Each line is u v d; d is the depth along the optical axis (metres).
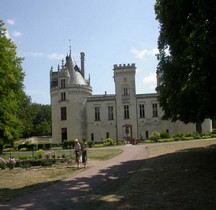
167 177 18.11
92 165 27.58
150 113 74.81
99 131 75.06
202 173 18.38
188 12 18.50
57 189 16.45
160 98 27.72
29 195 15.16
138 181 17.47
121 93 75.50
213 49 13.94
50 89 78.88
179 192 13.76
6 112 34.59
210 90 15.41
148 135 74.31
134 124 74.56
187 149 36.47
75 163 29.73
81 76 78.81
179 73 21.36
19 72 39.31
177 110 24.95
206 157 26.42
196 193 13.29
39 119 123.25
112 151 42.78
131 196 13.69
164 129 74.31
